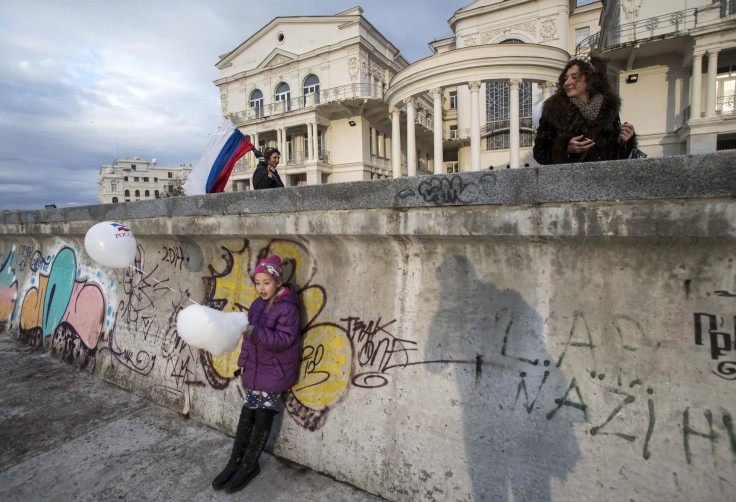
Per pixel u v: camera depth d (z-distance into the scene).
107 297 3.77
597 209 1.45
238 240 2.75
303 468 2.21
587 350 1.64
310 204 2.19
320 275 2.42
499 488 1.70
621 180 1.39
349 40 27.17
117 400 3.13
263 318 2.18
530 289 1.77
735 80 16.78
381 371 2.09
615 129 2.03
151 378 3.17
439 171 19.84
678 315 1.50
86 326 3.88
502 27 25.11
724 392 1.40
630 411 1.53
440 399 1.90
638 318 1.56
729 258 1.40
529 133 25.42
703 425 1.42
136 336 3.39
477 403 1.81
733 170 1.22
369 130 29.36
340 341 2.27
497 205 1.64
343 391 2.20
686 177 1.29
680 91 17.64
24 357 4.14
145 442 2.53
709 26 15.46
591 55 2.03
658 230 1.37
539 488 1.63
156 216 3.11
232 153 4.12
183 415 2.86
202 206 2.75
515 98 18.41
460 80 18.75
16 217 4.80
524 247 1.74
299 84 29.86
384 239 2.05
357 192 2.00
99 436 2.61
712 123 15.83
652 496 1.46
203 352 2.85
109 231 2.23
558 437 1.63
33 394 3.26
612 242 1.54
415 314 2.05
